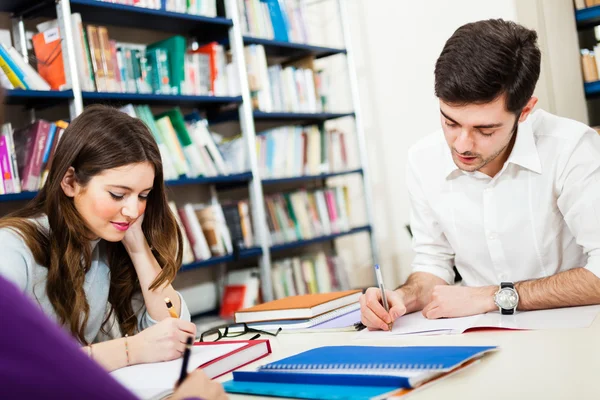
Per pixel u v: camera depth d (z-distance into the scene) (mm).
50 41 2488
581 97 3668
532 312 1267
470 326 1172
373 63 4172
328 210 3768
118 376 1062
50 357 446
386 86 4121
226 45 3320
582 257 1565
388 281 4191
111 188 1326
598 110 4098
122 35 3104
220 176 3000
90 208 1341
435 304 1339
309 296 1639
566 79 3611
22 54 2617
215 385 770
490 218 1575
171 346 1156
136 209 1361
